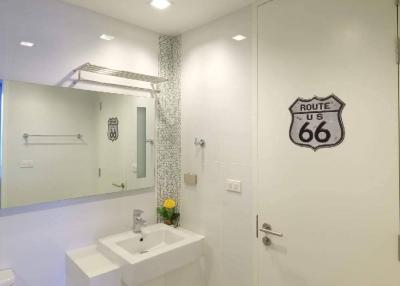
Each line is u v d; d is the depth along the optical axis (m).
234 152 1.98
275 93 1.74
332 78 1.50
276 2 1.73
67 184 1.87
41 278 1.77
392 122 1.32
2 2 1.62
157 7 1.92
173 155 2.45
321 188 1.55
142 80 2.25
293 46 1.66
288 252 1.69
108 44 2.07
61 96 1.84
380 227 1.36
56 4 1.82
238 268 1.96
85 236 1.98
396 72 1.30
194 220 2.29
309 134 1.59
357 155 1.42
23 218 1.71
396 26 1.30
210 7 1.92
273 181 1.76
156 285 1.84
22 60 1.70
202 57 2.21
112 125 2.10
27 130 1.71
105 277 1.67
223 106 2.06
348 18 1.44
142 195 2.30
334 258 1.51
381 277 1.36
